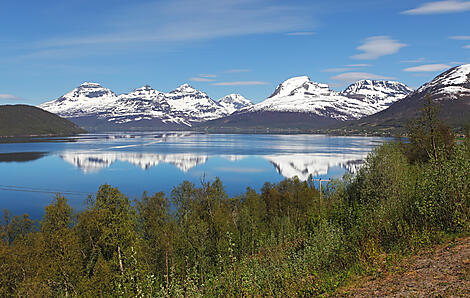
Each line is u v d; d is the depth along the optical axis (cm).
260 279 2031
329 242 2270
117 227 3356
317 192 7956
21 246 3900
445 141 5209
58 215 3847
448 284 1520
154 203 5244
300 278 2020
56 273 3419
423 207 2166
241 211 5919
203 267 3509
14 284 3484
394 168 3362
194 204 6244
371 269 1895
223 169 18225
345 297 1684
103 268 3086
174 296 1698
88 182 14725
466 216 2084
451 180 2155
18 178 15775
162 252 4194
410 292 1544
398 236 2216
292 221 5256
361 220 2538
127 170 18175
